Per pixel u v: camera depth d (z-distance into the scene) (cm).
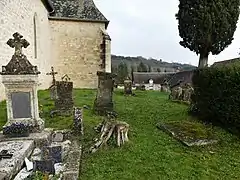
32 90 637
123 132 645
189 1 1880
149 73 4891
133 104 1203
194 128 765
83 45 2122
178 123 818
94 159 552
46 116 877
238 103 753
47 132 648
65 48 2106
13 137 603
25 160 490
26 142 570
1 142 574
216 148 663
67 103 896
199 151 637
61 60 2111
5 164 445
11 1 1204
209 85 870
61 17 2056
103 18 2147
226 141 711
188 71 3466
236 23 1884
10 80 620
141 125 829
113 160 549
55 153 513
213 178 501
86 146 616
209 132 746
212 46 1909
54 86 1205
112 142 630
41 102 1126
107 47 2102
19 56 633
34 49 1658
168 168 527
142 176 489
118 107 1109
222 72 821
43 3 1862
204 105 898
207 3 1827
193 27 1869
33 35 1627
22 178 433
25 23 1447
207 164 563
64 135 670
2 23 1084
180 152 620
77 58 2125
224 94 802
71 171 459
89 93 1619
